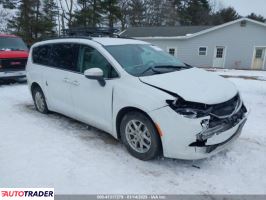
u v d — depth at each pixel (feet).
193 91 11.31
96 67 14.14
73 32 18.84
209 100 10.94
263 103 24.36
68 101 16.25
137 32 89.71
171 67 14.32
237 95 12.81
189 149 10.89
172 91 11.19
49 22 108.37
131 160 12.59
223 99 11.41
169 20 146.30
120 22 127.65
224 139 11.37
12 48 33.78
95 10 106.83
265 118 19.56
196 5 166.40
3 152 13.24
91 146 14.01
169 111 10.89
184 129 10.66
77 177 11.18
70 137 15.15
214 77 13.71
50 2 115.24
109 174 11.45
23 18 110.11
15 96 25.90
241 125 12.57
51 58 17.63
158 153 12.08
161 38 82.53
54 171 11.57
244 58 79.92
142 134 12.16
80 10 107.55
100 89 13.70
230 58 80.59
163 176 11.37
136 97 11.88
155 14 143.64
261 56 79.46
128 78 12.62
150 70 13.35
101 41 14.88
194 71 14.25
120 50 14.33
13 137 15.15
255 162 12.62
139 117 12.00
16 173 11.39
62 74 16.30
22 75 32.63
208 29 78.79
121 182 10.93
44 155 12.96
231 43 79.46
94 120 14.65
